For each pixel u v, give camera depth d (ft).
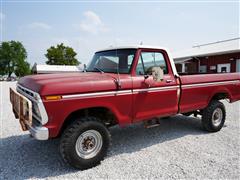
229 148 14.01
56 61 236.02
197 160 12.23
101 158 11.48
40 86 9.70
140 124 20.21
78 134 10.53
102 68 14.10
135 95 12.50
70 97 10.14
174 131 18.03
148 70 13.43
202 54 65.21
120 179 10.20
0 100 38.27
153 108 13.55
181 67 79.46
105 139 11.55
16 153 13.16
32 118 10.85
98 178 10.28
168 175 10.58
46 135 9.71
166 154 13.12
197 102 16.24
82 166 10.89
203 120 17.38
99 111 12.26
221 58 63.41
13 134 16.89
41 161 12.07
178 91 14.80
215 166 11.48
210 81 17.01
